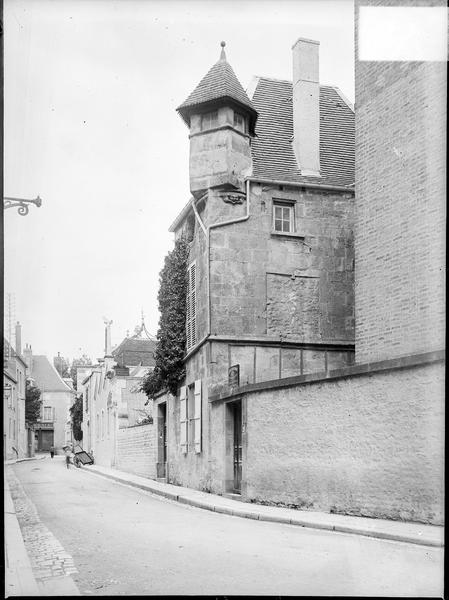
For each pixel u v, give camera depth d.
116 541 8.20
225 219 15.41
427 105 10.69
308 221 15.97
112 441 24.67
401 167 11.37
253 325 15.40
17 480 19.80
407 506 9.27
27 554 7.17
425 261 10.83
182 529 9.44
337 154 16.69
